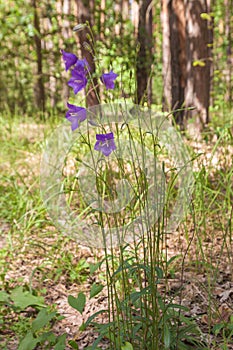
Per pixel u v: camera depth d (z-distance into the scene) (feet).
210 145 24.84
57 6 53.78
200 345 10.29
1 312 12.55
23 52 48.06
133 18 46.93
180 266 14.46
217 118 32.96
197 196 16.92
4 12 42.45
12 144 28.32
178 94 35.42
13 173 24.90
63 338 10.23
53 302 13.20
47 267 15.29
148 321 9.53
